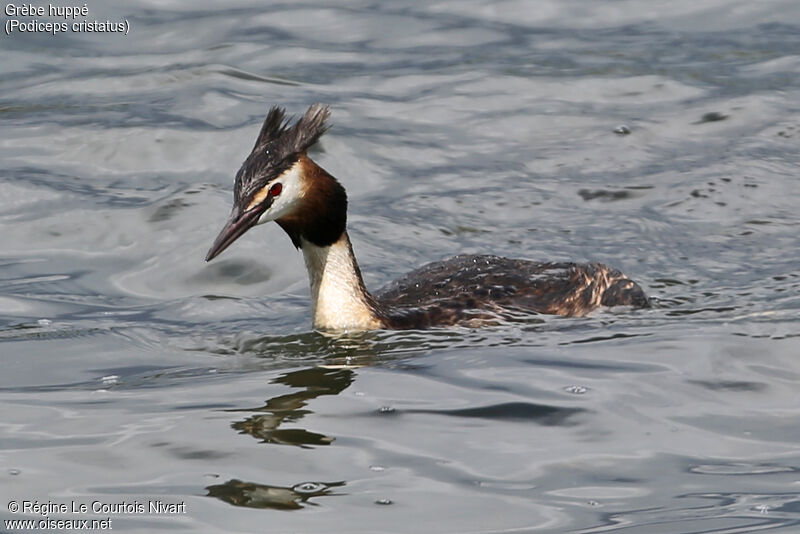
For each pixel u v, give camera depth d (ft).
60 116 60.95
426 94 63.77
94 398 35.88
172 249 49.37
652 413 33.60
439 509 28.50
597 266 44.52
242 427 33.22
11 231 50.80
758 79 64.69
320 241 41.63
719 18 73.56
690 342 38.70
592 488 29.53
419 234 51.13
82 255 49.26
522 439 32.17
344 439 32.30
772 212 52.03
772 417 33.19
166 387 36.70
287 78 65.51
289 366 38.47
